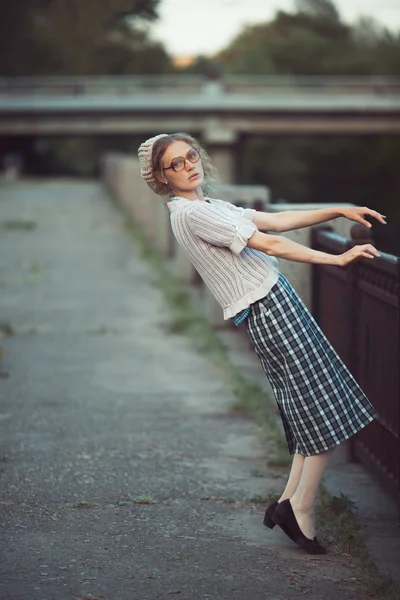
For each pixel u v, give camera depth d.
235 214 4.29
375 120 59.84
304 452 4.32
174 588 4.00
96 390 7.89
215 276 4.25
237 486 5.49
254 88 60.03
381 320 5.38
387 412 5.31
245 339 10.28
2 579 4.05
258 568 4.26
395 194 83.38
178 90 60.03
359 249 4.10
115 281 14.44
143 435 6.55
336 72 89.69
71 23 86.06
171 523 4.85
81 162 82.31
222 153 60.50
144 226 21.92
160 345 9.93
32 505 5.09
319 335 4.32
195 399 7.62
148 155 4.34
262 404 7.26
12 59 77.88
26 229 22.64
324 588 4.04
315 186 84.00
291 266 6.99
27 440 6.39
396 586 3.95
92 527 4.76
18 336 10.33
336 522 4.81
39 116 59.62
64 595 3.89
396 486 5.08
